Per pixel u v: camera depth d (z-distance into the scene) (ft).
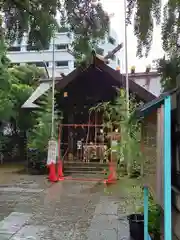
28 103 46.83
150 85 40.29
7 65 46.24
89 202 24.53
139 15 9.16
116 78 39.22
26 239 16.07
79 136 46.75
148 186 12.28
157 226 14.10
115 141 32.73
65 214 20.98
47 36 10.69
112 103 43.80
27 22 10.66
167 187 9.17
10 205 23.56
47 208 22.66
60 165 38.04
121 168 30.73
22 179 36.76
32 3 10.41
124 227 18.01
